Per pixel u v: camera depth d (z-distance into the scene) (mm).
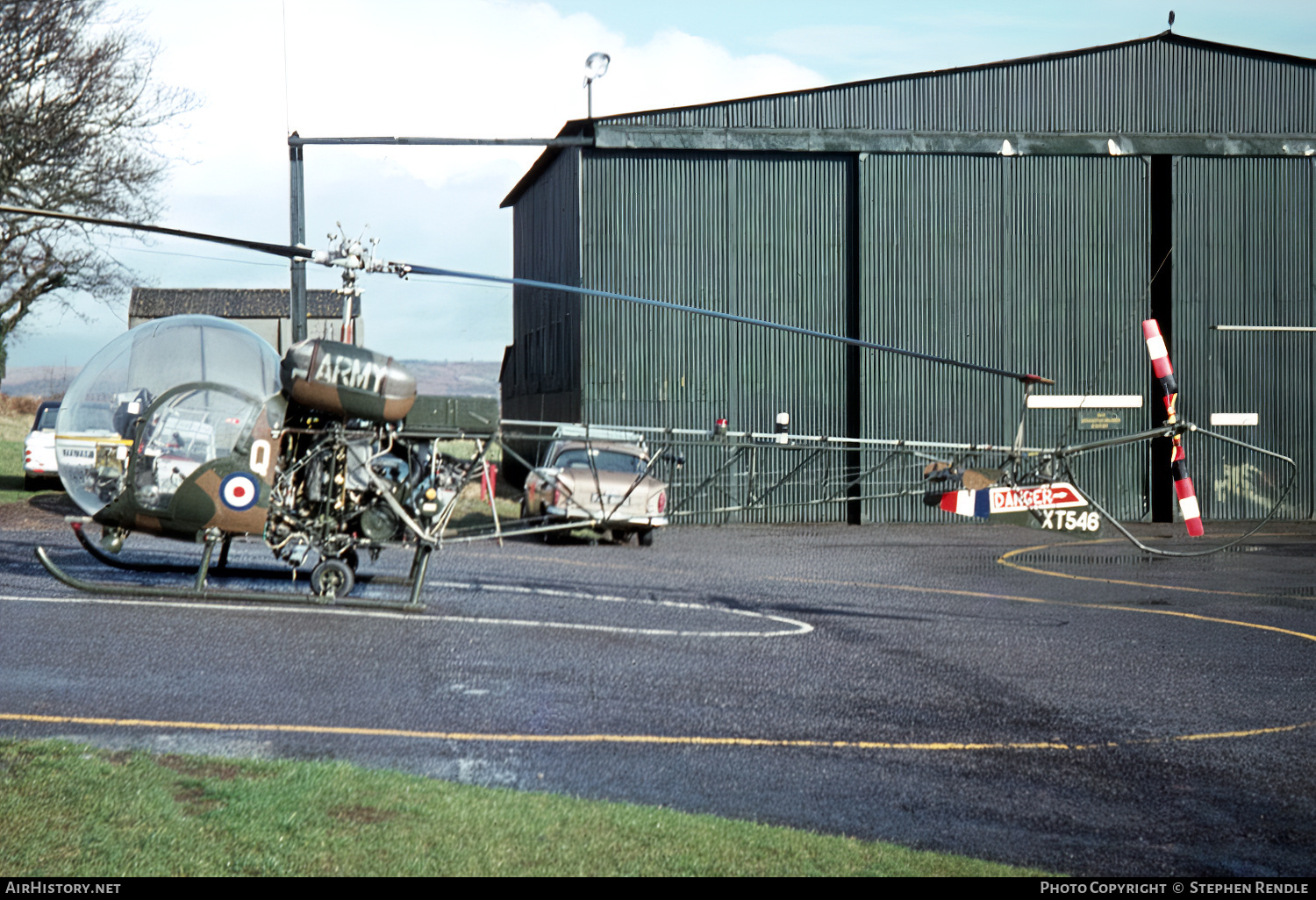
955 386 22328
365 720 6574
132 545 14055
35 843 4117
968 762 6238
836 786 5730
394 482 10359
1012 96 22547
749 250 21953
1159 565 16141
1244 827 5312
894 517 21828
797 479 21125
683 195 21781
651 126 21562
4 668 7371
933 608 11812
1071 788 5844
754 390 21953
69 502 19219
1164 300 23156
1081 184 22625
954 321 22344
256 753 5801
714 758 6145
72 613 9352
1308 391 23031
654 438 15641
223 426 10023
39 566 11969
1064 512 10391
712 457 18453
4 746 5336
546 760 5973
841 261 22203
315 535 10281
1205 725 7156
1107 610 11875
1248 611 11922
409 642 8859
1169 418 10078
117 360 10180
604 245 21578
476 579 12766
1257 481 23000
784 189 22078
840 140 22047
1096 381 22656
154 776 4965
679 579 13562
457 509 10953
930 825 5199
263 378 10156
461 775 5637
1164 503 22984
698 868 4250
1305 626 10930
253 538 10430
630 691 7605
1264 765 6324
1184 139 22766
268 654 8156
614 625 10086
